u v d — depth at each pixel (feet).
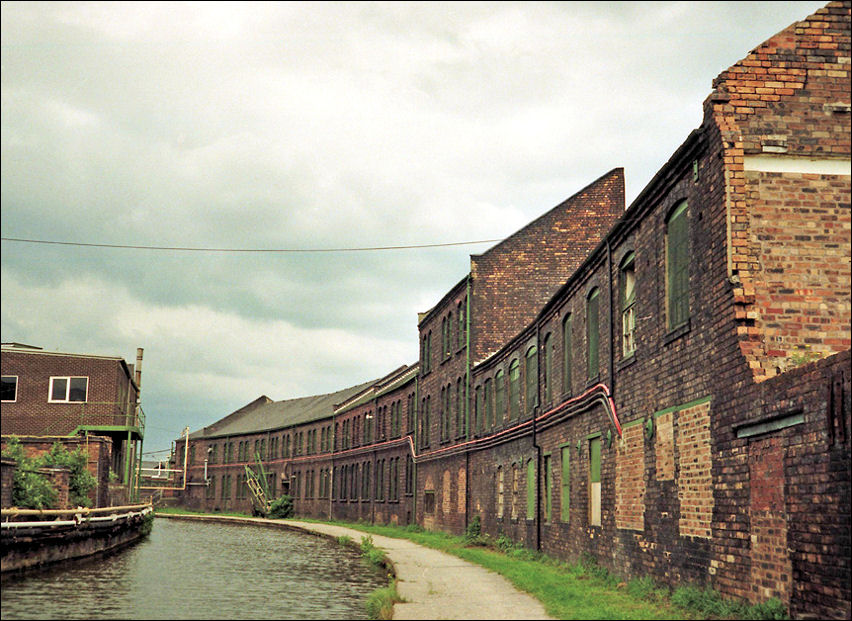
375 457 167.84
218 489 278.67
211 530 154.71
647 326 50.62
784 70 41.39
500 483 97.30
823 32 41.73
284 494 236.63
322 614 44.55
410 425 145.89
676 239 46.70
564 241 111.34
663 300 47.98
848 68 41.50
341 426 196.95
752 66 41.37
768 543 34.53
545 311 77.56
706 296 41.60
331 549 102.53
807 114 40.96
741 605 36.35
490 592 49.57
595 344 63.77
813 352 38.42
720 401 39.52
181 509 279.90
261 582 61.77
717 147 40.42
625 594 46.65
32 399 134.31
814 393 31.07
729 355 38.73
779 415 33.63
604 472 58.85
